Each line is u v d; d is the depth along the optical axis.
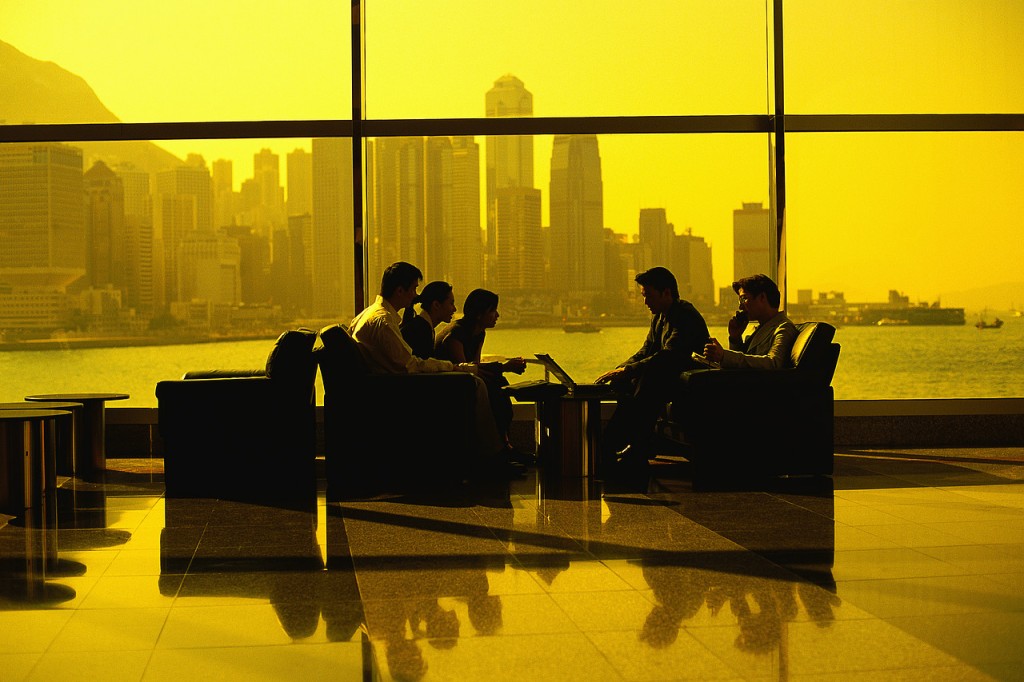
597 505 5.25
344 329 5.99
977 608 3.39
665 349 6.37
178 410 5.69
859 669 2.82
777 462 6.06
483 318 6.51
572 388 6.23
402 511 5.13
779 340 6.24
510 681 2.75
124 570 3.99
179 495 5.65
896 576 3.82
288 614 3.38
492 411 6.20
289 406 5.73
